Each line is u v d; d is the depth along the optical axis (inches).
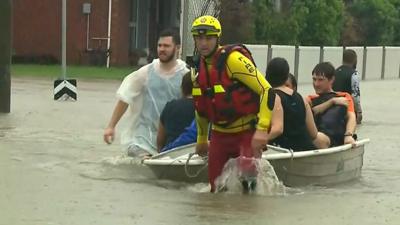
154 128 1487.5
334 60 5718.5
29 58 6200.8
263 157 1228.5
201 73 1161.4
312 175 1318.9
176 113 1406.3
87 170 1400.1
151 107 1483.8
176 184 1286.9
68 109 2645.2
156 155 1362.0
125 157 1507.1
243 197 1182.9
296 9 7303.2
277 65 1330.0
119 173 1373.0
